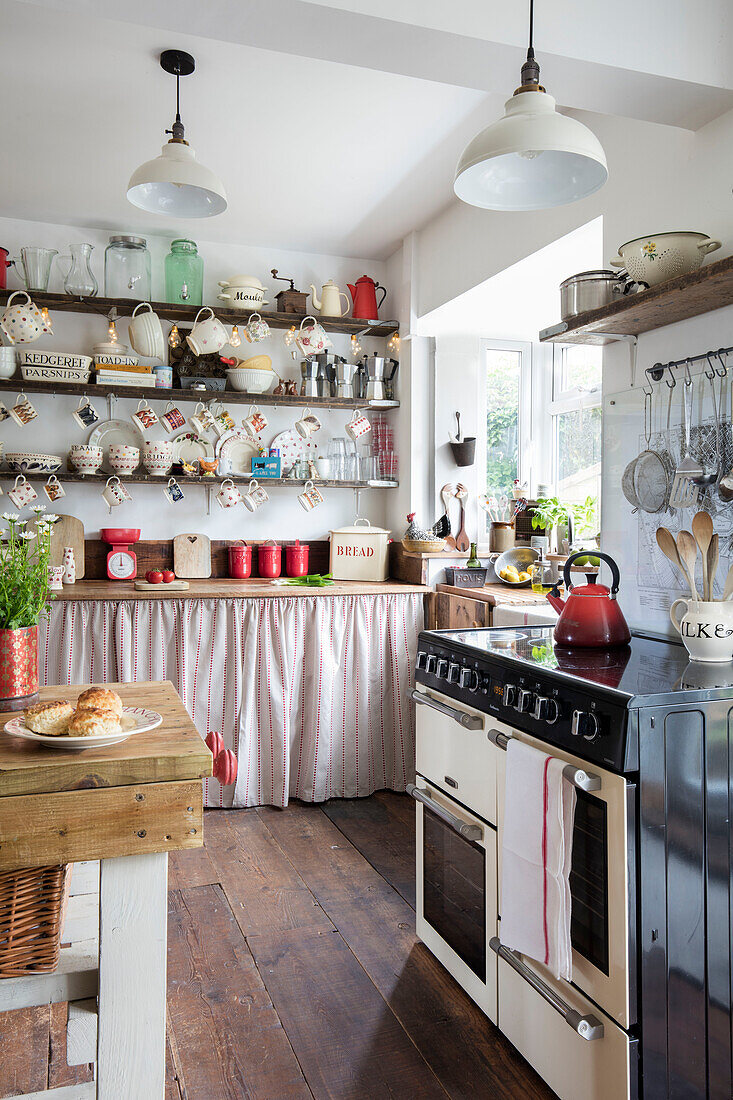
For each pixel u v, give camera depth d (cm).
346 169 329
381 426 445
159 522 417
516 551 391
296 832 336
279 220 388
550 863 170
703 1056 164
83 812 137
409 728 391
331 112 282
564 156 185
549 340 261
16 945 144
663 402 241
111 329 392
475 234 350
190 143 306
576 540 396
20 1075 188
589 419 406
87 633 349
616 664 197
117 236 384
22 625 171
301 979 228
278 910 268
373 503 454
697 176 224
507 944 184
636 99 213
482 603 351
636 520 254
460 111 281
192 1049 198
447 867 230
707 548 202
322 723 371
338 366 422
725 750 166
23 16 226
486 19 189
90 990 148
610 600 227
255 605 364
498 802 200
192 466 408
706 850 164
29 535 178
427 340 424
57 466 376
